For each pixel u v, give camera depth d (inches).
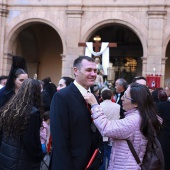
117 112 325.4
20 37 1085.1
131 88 173.6
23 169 180.1
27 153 181.9
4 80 410.6
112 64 1104.8
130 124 164.4
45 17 892.0
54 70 1115.9
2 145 185.2
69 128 167.5
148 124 164.9
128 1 855.1
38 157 185.9
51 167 166.7
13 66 248.8
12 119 180.2
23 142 180.5
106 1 864.3
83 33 869.2
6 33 911.7
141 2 848.9
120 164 165.2
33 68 1120.8
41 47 1125.7
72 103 168.9
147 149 166.6
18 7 908.0
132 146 165.0
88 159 170.2
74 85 175.0
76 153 166.4
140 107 167.9
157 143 170.4
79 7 868.6
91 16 869.2
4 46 910.4
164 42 837.2
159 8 834.2
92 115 169.5
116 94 436.8
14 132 179.8
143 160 166.4
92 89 370.9
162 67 831.7
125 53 1093.1
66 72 866.1
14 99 189.0
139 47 1080.2
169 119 300.2
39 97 194.9
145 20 847.7
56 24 884.6
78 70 175.2
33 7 899.4
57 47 1117.1
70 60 866.1
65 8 883.4
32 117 181.6
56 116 165.3
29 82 192.7
